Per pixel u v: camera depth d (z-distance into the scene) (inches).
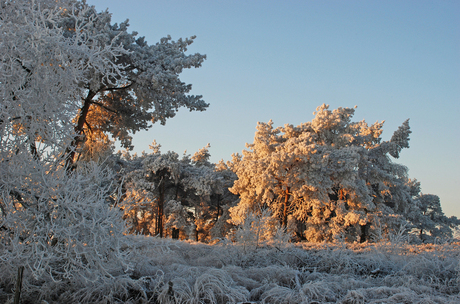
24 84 170.7
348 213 1032.8
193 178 1503.4
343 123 1233.4
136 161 1576.0
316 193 1058.7
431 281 220.2
